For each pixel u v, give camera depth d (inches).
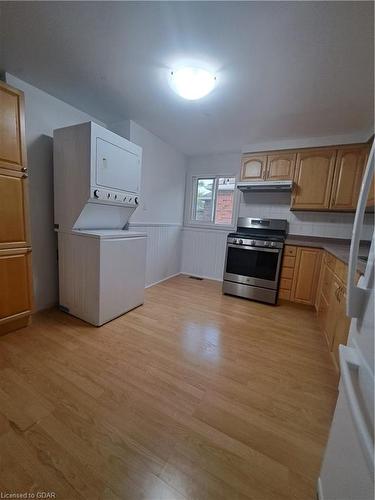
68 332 82.5
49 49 64.8
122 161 93.7
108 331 84.8
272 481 39.4
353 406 23.5
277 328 96.3
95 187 83.2
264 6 47.8
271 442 46.5
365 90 75.2
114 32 57.7
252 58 63.4
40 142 89.1
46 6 50.8
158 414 51.4
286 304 124.0
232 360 72.7
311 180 120.3
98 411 51.1
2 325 77.8
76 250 89.2
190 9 49.8
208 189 168.9
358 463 24.2
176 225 165.9
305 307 120.3
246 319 103.3
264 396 58.7
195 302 120.2
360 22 50.0
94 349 73.5
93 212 91.7
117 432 46.5
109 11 51.6
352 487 25.0
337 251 85.7
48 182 94.3
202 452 43.6
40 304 97.6
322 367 71.6
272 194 141.3
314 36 54.7
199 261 171.5
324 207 118.6
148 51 63.9
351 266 29.9
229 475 40.0
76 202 86.0
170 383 61.1
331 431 35.0
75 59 68.9
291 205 126.6
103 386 58.4
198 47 60.7
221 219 165.8
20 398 53.2
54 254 100.3
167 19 52.7
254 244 124.3
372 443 19.8
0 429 45.6
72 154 84.3
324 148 117.2
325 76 69.4
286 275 121.4
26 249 79.6
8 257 75.0
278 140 126.5
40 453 41.6
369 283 27.8
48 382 58.6
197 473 39.9
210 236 165.9
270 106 89.4
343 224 126.5
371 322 25.3
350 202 113.1
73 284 92.1
